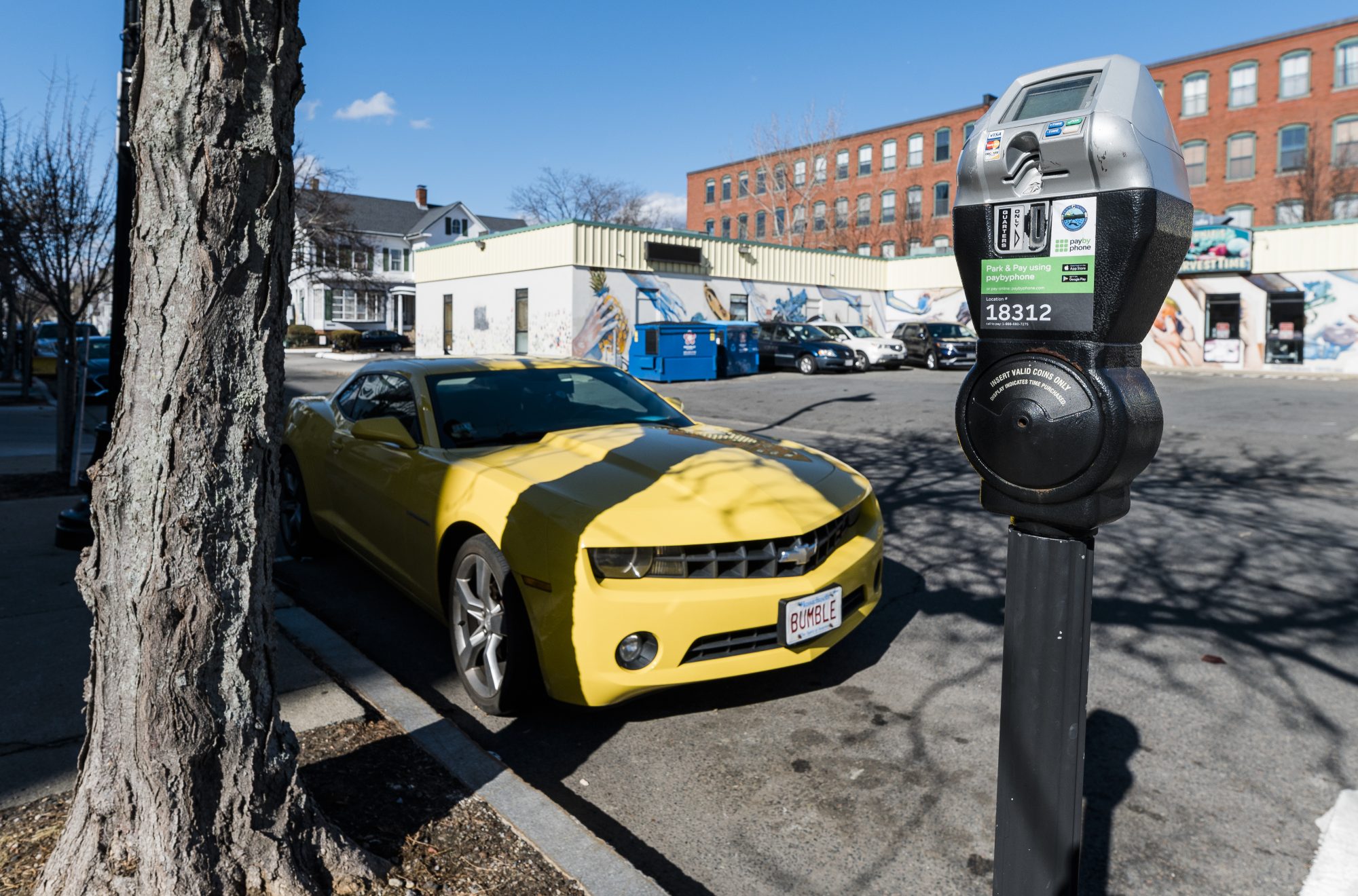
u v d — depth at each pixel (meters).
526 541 3.37
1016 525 1.85
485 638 3.61
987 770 3.20
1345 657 4.18
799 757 3.31
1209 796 3.04
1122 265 1.65
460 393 4.67
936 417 13.47
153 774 2.02
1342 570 5.49
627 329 26.30
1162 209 1.66
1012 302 1.80
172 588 2.01
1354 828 2.83
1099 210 1.67
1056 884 1.82
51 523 6.20
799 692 3.87
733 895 2.54
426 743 3.14
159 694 2.02
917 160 51.66
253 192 2.02
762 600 3.33
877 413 14.24
